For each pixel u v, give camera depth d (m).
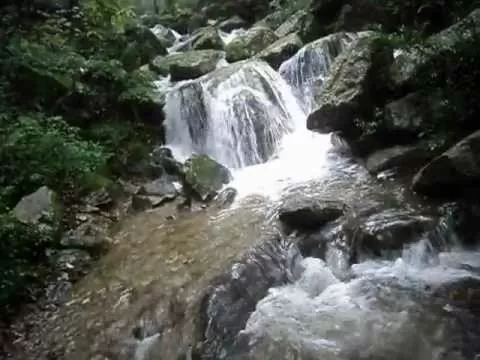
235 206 7.84
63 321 5.77
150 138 10.02
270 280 5.98
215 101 10.10
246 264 6.07
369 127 8.17
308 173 8.59
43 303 6.09
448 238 6.12
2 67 9.04
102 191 8.21
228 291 5.69
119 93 10.04
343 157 8.75
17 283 6.00
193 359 5.00
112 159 9.02
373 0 11.48
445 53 7.55
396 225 6.09
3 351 5.36
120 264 6.70
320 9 12.42
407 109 7.84
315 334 4.98
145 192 8.56
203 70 11.81
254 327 5.19
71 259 6.77
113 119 9.81
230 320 5.33
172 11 19.80
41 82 9.16
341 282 5.82
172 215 7.93
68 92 9.43
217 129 10.01
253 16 17.20
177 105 10.30
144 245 7.09
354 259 6.14
